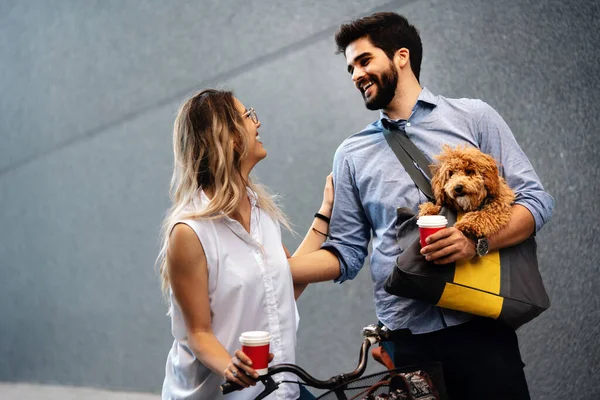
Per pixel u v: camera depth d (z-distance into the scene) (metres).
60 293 5.08
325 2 4.04
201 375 1.85
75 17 5.04
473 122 2.10
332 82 4.02
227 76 4.34
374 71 2.16
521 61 3.44
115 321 4.81
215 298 1.82
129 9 4.77
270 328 1.85
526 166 2.02
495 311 1.84
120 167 4.84
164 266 1.92
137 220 4.75
